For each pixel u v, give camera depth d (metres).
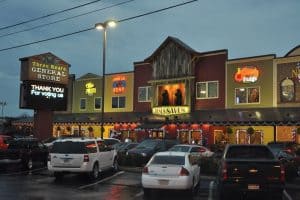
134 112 52.97
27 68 42.19
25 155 26.06
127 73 54.47
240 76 43.94
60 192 17.45
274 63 41.81
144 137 50.31
